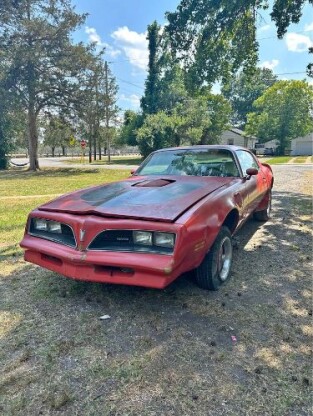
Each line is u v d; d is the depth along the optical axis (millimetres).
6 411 1812
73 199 3240
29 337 2512
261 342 2420
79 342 2441
